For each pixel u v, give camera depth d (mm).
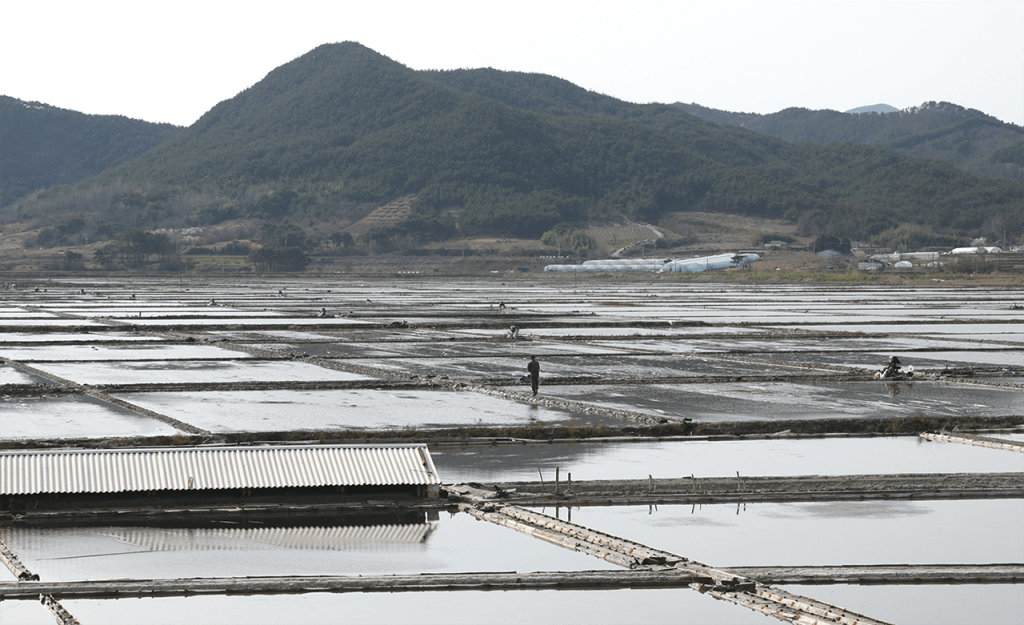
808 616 12766
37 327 60500
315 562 15156
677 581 14281
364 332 60594
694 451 24172
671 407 30891
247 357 45281
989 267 186750
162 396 32969
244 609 13047
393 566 14953
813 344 53281
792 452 24062
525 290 132750
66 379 36938
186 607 13117
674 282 176125
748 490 20141
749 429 27344
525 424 27406
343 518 17797
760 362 44625
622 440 25562
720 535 16812
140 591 13734
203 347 50344
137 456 19219
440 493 19328
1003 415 29031
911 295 115188
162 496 18594
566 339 55812
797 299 104875
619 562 15156
